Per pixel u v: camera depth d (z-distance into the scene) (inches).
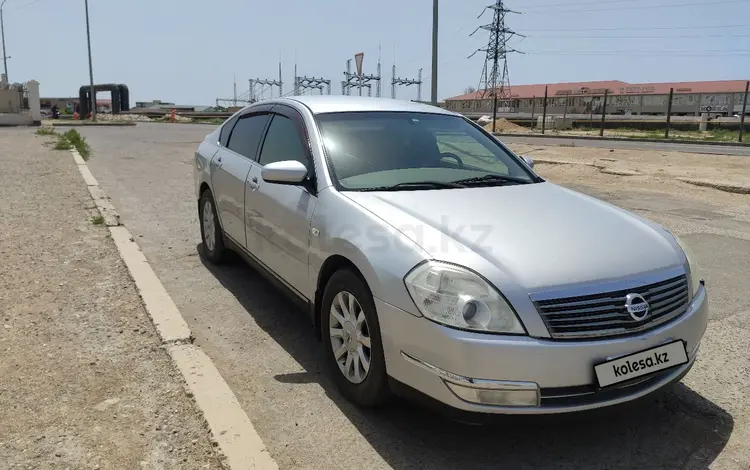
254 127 199.0
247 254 189.2
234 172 195.0
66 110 2493.8
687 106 2313.0
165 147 729.6
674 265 122.0
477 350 103.2
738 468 113.0
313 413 127.6
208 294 196.9
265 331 169.5
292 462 111.3
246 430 115.6
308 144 158.7
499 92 2709.2
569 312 105.8
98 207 310.5
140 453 110.0
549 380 103.7
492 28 2588.6
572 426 126.6
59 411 122.6
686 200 383.2
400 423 124.9
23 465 105.7
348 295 128.9
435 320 107.0
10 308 174.2
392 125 171.0
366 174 150.1
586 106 2511.1
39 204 318.3
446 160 164.7
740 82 2443.4
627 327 108.8
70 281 197.9
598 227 128.6
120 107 2299.5
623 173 491.2
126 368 140.8
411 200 135.7
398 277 113.0
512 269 108.8
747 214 340.8
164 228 283.6
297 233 149.2
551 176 495.2
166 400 127.4
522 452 117.0
